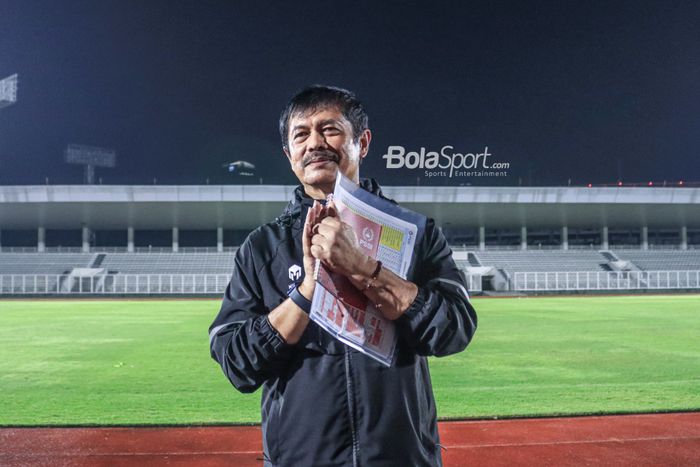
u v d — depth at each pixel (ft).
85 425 17.26
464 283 6.01
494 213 138.92
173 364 28.43
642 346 34.58
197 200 127.24
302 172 5.89
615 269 131.85
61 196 125.80
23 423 17.47
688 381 23.90
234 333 5.59
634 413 18.57
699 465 13.50
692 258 137.90
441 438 15.79
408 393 5.51
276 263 5.90
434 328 5.18
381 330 5.14
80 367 27.61
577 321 50.67
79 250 145.69
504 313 60.08
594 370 26.45
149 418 18.02
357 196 5.21
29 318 56.34
